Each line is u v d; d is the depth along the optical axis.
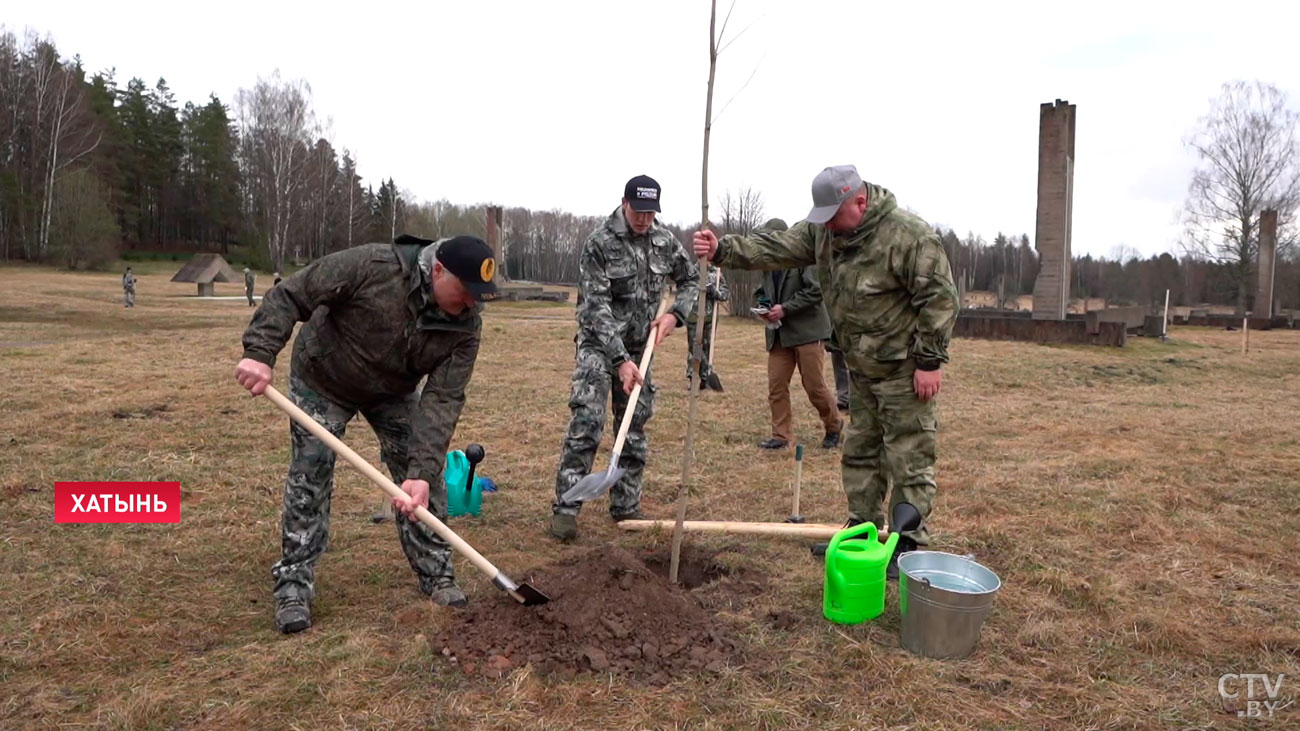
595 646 3.02
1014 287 62.06
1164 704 2.75
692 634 3.15
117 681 2.83
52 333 16.14
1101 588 3.66
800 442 7.07
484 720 2.59
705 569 4.16
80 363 10.74
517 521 4.78
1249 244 41.25
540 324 18.88
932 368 3.69
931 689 2.81
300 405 3.31
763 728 2.58
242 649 3.04
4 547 4.08
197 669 2.90
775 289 6.67
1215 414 8.72
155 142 69.31
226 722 2.57
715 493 5.50
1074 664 3.03
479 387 9.53
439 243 3.13
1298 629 3.33
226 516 4.63
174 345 13.02
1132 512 4.86
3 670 2.90
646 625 3.16
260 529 4.44
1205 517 4.81
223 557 4.04
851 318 3.88
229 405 7.89
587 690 2.77
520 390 9.34
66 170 53.47
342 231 65.62
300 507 3.31
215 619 3.35
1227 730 2.59
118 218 63.59
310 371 3.28
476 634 3.13
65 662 2.97
